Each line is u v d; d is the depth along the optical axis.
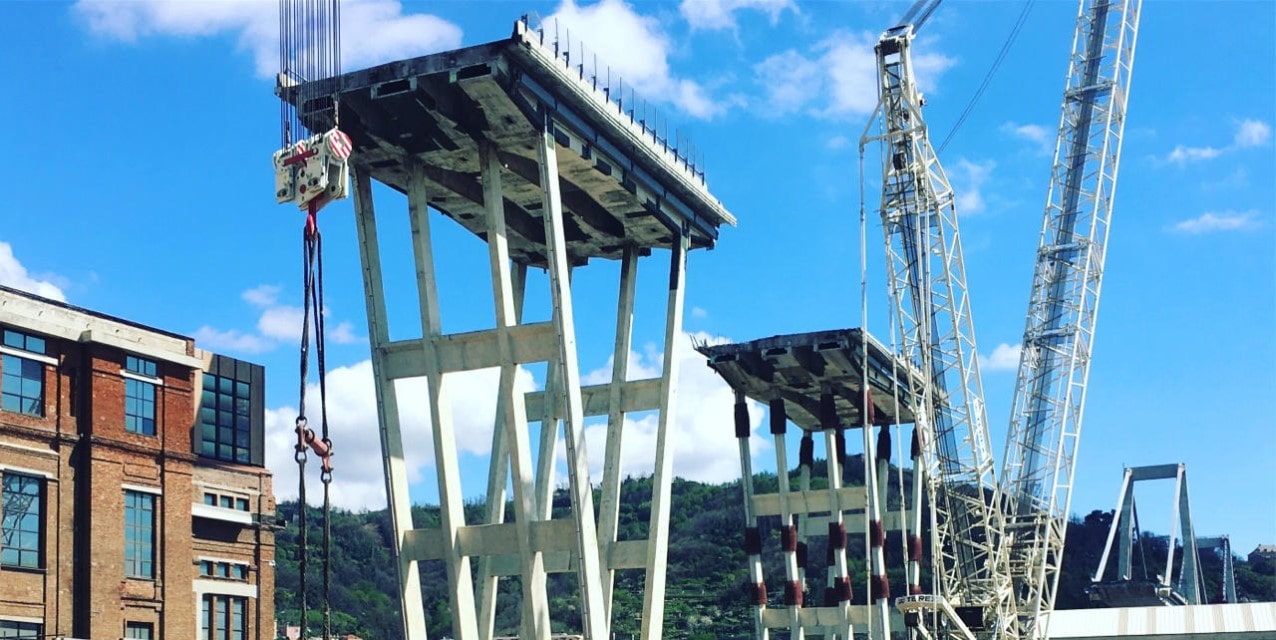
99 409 69.88
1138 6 110.44
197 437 79.06
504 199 72.38
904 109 96.12
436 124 63.78
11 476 66.06
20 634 64.94
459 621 62.28
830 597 117.06
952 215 97.94
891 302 99.44
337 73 60.97
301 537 45.75
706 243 78.94
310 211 47.75
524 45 59.50
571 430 61.25
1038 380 110.00
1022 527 107.81
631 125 68.38
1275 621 149.12
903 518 109.50
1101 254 109.69
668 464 71.19
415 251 64.81
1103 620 153.25
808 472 115.62
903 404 111.50
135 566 70.75
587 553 60.81
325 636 45.62
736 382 105.50
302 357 46.81
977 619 104.06
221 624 77.69
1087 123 110.75
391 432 64.31
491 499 73.00
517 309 78.00
